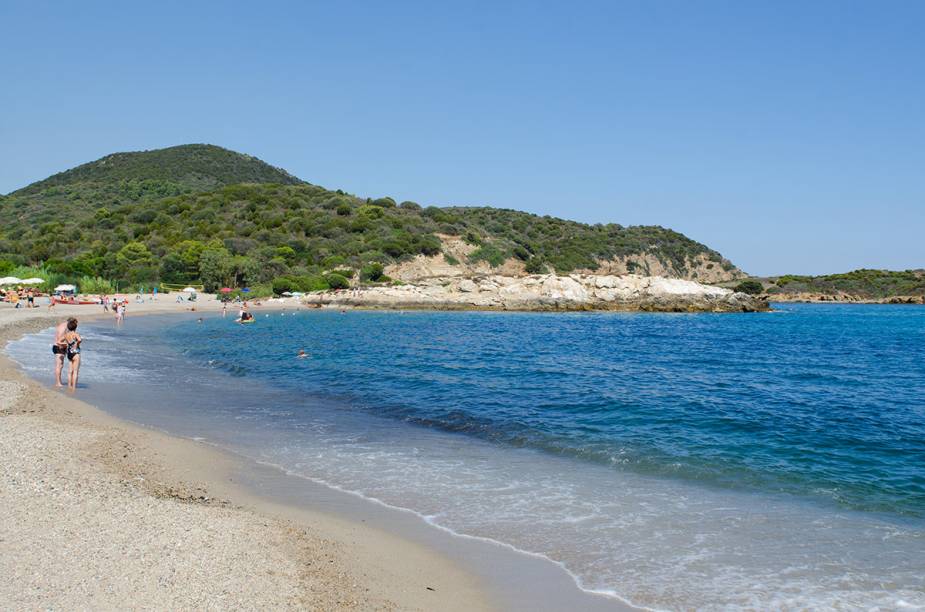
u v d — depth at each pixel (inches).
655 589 307.0
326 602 273.7
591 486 471.2
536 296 3447.3
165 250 3956.7
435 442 606.2
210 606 257.8
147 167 7667.3
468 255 4704.7
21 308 2169.0
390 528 380.2
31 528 326.3
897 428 696.4
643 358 1385.3
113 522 343.0
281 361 1211.2
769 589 307.9
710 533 378.9
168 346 1459.2
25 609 243.4
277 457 539.5
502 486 467.8
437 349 1472.7
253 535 342.0
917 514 418.0
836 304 5093.5
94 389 829.8
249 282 3622.0
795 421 728.3
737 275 6348.4
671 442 618.2
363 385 944.9
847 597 300.4
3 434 519.5
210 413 717.9
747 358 1423.5
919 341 1905.8
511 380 1011.3
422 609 279.3
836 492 465.4
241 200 5182.1
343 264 4003.4
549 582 312.7
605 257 5546.3
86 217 5241.1
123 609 249.1
